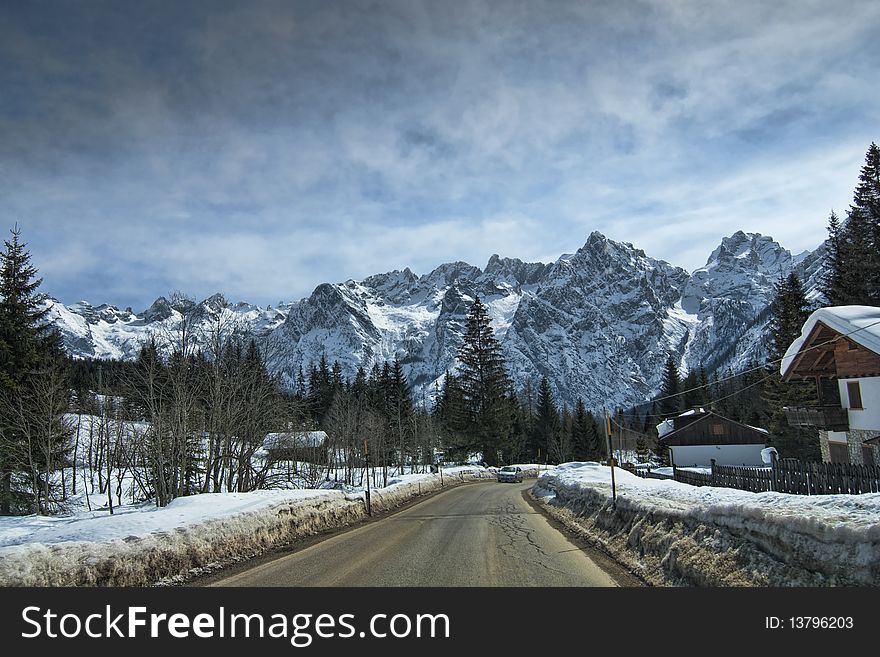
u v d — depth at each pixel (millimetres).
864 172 39156
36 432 28812
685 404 95938
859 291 37969
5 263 29125
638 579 9188
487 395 70750
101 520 11461
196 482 28922
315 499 17609
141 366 31344
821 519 6551
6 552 7812
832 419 25594
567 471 33500
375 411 68375
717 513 8609
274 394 34125
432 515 21156
